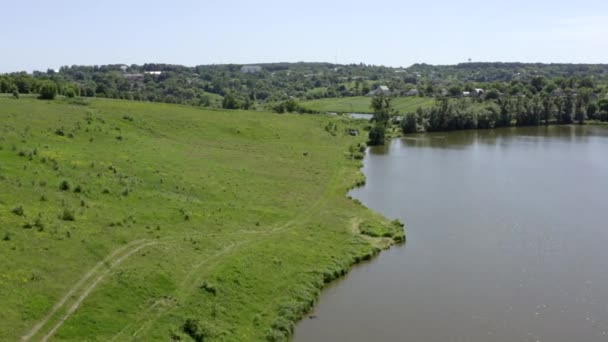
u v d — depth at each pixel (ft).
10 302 117.70
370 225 221.46
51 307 120.88
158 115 376.48
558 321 149.48
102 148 255.91
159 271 144.46
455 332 143.13
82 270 136.98
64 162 213.66
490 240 211.82
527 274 179.93
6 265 128.77
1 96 368.27
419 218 239.50
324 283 171.32
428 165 358.23
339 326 145.48
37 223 150.82
